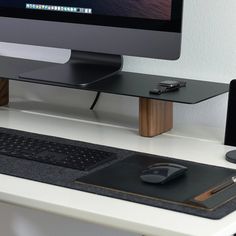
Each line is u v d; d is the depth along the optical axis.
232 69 1.76
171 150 1.56
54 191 1.26
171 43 1.62
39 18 1.78
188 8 1.79
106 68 1.81
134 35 1.66
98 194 1.24
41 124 1.76
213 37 1.77
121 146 1.58
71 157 1.43
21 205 1.24
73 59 1.88
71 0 1.72
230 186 1.29
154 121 1.67
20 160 1.42
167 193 1.24
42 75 1.75
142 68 1.89
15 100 2.05
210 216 1.14
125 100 1.92
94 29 1.71
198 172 1.37
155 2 1.62
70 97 2.01
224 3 1.74
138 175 1.34
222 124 1.80
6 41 1.85
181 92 1.64
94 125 1.77
